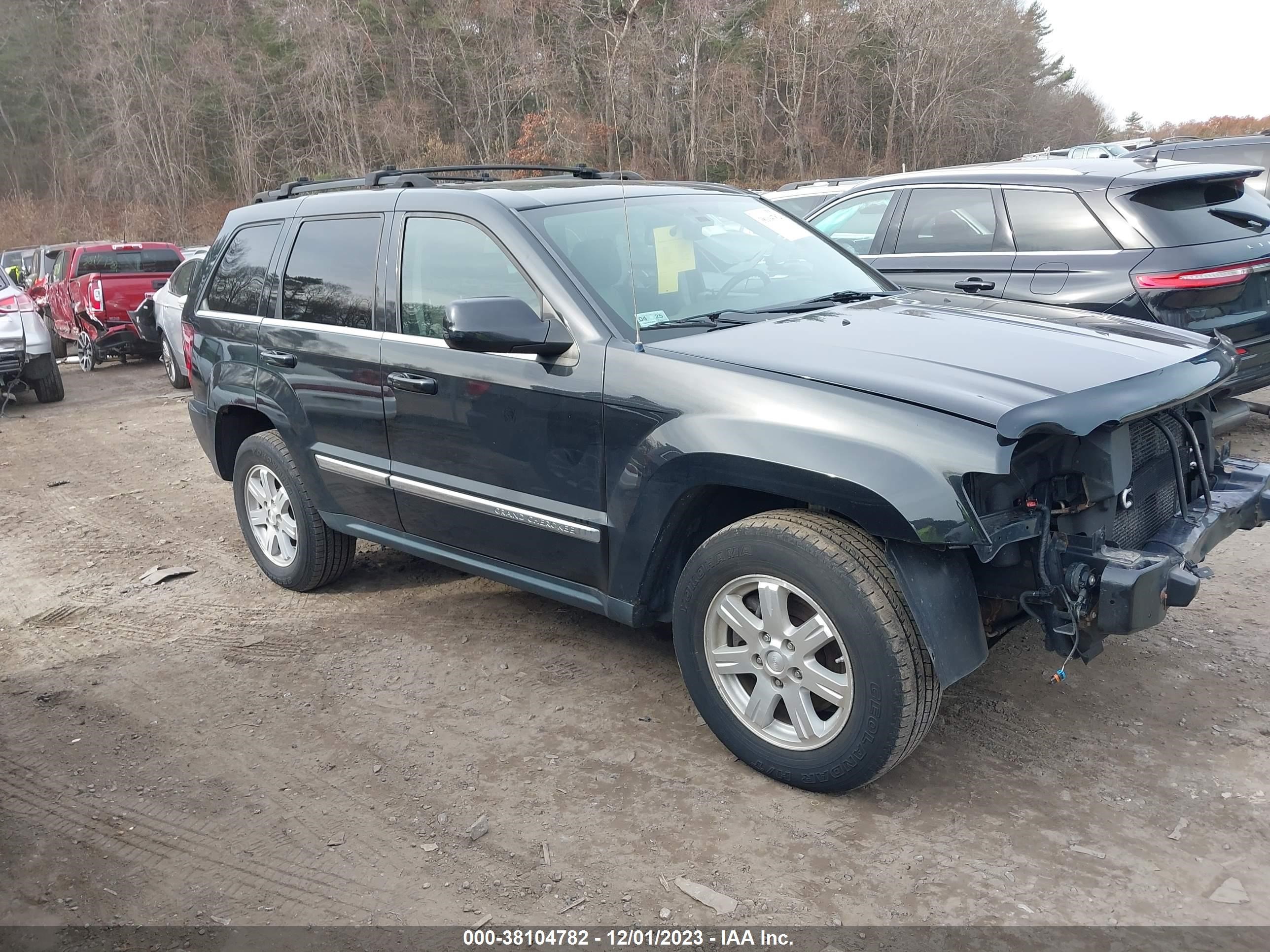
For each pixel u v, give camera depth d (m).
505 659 4.33
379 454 4.38
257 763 3.61
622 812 3.21
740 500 3.49
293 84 54.69
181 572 5.63
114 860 3.09
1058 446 2.97
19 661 4.58
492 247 3.89
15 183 59.50
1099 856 2.89
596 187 4.27
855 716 3.01
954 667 2.89
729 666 3.32
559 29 46.84
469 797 3.34
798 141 50.44
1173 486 3.37
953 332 3.45
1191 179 5.80
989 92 54.34
